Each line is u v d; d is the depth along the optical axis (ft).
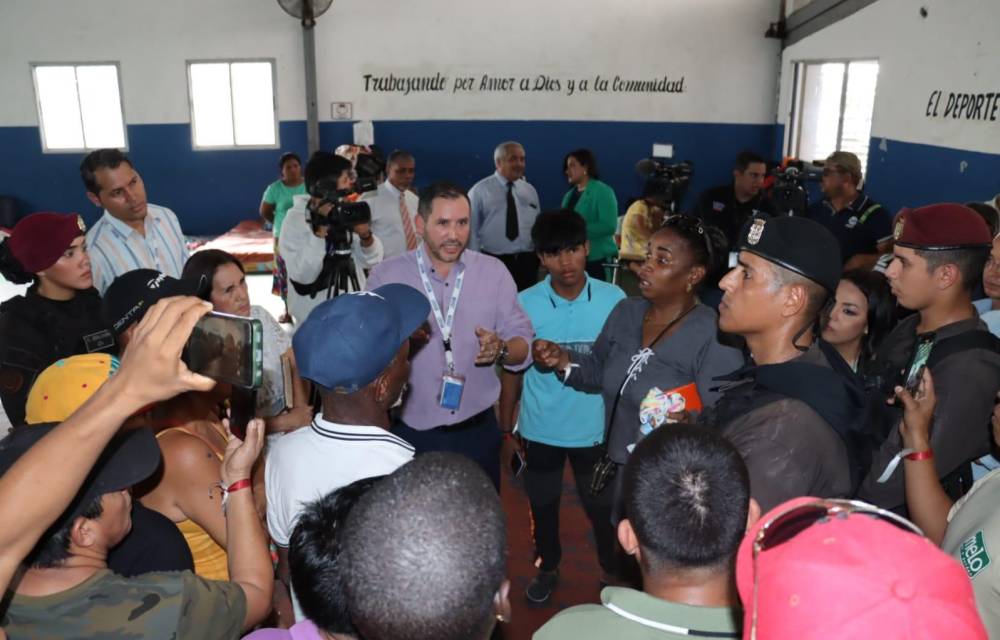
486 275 9.62
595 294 10.23
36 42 32.19
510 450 10.67
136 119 33.24
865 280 8.63
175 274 12.23
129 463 4.35
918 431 6.04
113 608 4.11
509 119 33.63
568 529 12.44
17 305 9.09
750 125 33.76
